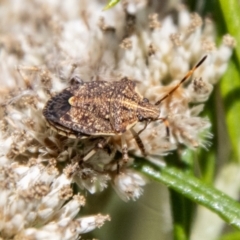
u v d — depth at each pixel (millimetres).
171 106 142
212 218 144
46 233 134
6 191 133
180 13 146
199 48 144
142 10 147
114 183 140
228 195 140
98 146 137
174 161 141
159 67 144
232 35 143
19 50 149
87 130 137
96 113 137
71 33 148
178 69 144
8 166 135
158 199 155
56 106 137
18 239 133
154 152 140
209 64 144
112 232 153
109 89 138
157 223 155
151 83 144
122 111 137
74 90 138
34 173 136
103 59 144
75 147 139
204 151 143
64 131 137
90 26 148
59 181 136
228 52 143
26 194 133
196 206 145
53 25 149
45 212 134
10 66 146
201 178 142
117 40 145
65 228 135
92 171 139
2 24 155
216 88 145
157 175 139
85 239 143
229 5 143
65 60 143
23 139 139
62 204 136
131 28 146
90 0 152
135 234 154
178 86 141
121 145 139
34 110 140
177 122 141
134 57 144
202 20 147
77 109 137
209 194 138
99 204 147
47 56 146
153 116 138
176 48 143
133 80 141
